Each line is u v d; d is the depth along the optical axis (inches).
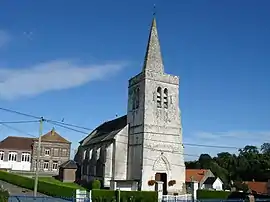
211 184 2950.3
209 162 4222.4
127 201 1690.5
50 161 3248.0
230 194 1790.1
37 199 1424.7
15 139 3319.4
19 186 2175.2
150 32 2349.9
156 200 1658.5
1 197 1290.6
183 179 2183.8
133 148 2224.4
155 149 2137.1
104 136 2581.2
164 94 2265.0
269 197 1759.4
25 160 3248.0
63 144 3314.5
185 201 1485.0
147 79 2217.0
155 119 2183.8
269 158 3887.8
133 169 2180.1
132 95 2352.4
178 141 2228.1
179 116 2274.9
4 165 3186.5
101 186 2258.9
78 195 1624.0
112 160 2256.4
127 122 2354.8
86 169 2679.6
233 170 3919.8
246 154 4224.9
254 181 3316.9
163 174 2146.9
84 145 2876.5
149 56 2277.3
